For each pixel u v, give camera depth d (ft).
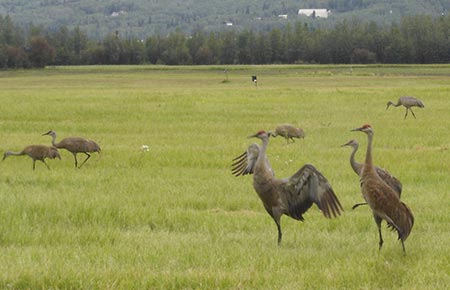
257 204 43.50
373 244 34.12
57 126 83.92
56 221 38.42
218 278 27.94
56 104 109.81
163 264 30.19
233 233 36.50
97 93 138.00
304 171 31.60
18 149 66.69
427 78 225.56
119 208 40.57
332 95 128.98
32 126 84.07
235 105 108.47
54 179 50.96
